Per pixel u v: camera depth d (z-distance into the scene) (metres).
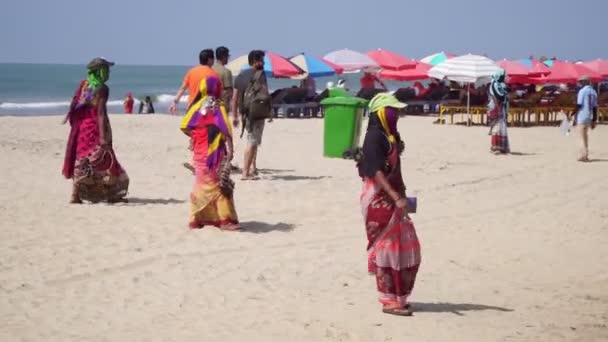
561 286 8.58
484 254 9.93
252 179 15.02
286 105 35.22
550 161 19.17
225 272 8.67
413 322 7.08
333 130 19.08
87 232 10.36
